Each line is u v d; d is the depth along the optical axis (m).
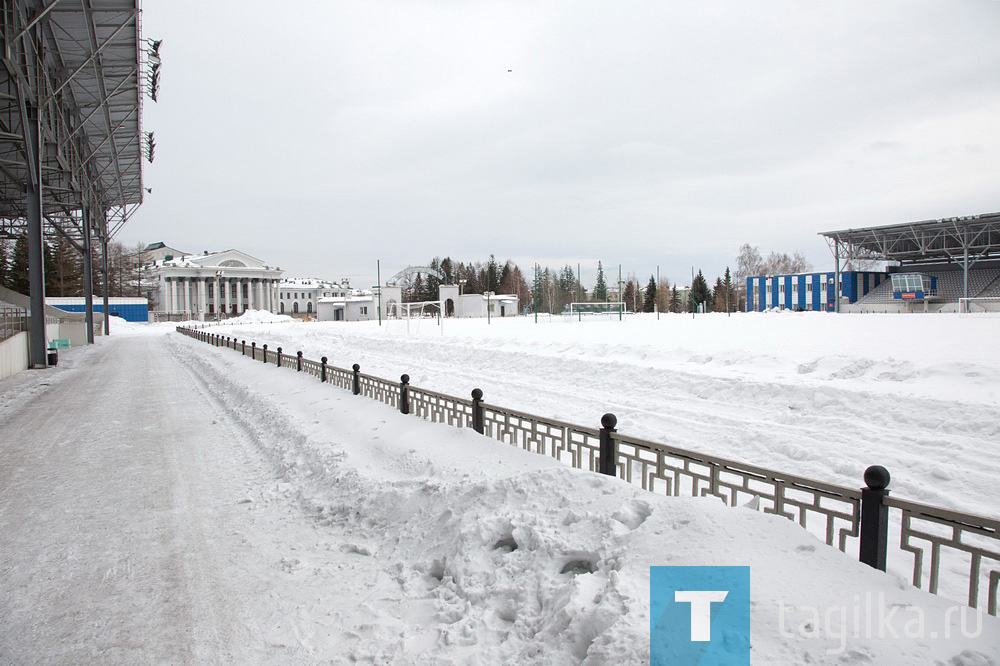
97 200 43.28
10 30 17.67
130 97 27.05
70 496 6.18
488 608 3.36
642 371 12.62
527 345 19.48
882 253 66.19
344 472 6.17
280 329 50.91
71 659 3.22
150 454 8.09
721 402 10.15
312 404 10.16
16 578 4.23
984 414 7.41
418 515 4.77
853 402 8.82
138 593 3.99
